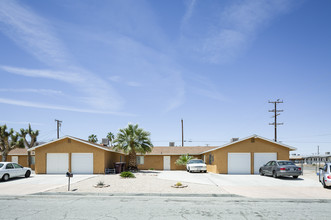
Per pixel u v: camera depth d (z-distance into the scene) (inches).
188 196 502.9
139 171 1142.3
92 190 552.7
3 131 1208.8
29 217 327.0
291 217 329.4
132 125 1123.9
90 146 993.5
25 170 850.8
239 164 1007.0
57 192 526.6
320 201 452.8
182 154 1359.5
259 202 438.0
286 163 833.5
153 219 317.7
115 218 322.0
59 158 994.7
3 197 490.9
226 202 437.1
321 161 2431.1
